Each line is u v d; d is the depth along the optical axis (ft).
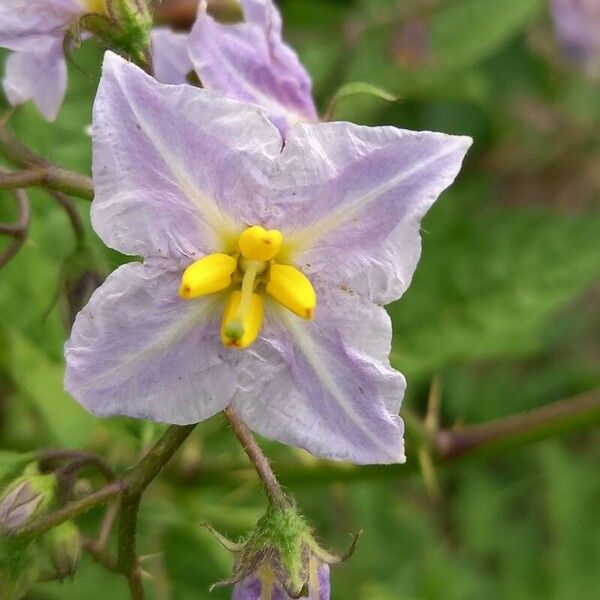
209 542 0.48
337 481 0.46
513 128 0.77
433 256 0.52
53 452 0.37
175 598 0.48
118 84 0.30
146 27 0.34
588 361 0.78
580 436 0.80
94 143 0.30
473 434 0.45
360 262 0.32
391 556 0.63
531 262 0.52
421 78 0.63
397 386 0.31
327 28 0.63
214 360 0.32
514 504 0.71
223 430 0.47
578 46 0.73
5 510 0.35
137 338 0.31
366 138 0.31
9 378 0.50
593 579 0.66
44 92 0.37
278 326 0.33
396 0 0.64
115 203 0.30
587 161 0.85
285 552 0.33
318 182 0.31
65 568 0.36
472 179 0.73
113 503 0.39
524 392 0.70
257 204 0.32
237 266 0.32
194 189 0.31
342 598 0.55
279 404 0.32
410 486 0.73
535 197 0.88
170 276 0.32
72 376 0.31
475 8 0.62
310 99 0.37
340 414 0.32
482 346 0.52
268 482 0.33
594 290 0.83
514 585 0.67
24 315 0.47
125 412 0.31
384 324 0.32
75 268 0.39
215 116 0.31
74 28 0.34
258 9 0.36
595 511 0.67
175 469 0.47
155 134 0.30
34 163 0.34
